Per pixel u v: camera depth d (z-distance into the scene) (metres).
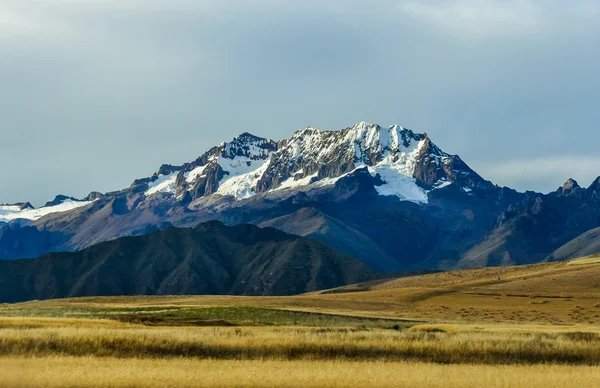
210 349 154.62
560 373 136.00
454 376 129.50
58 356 146.00
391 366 140.12
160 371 127.44
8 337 155.38
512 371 137.38
